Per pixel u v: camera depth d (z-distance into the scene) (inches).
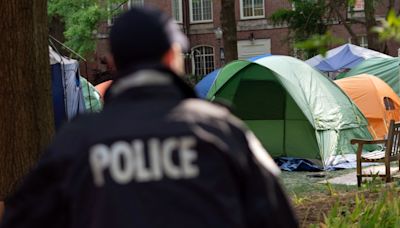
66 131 83.5
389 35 97.5
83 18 1072.8
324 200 286.8
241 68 574.2
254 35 1549.0
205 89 597.9
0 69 211.2
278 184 84.3
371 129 573.6
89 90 555.5
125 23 85.4
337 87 572.7
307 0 1044.5
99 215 78.0
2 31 210.4
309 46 106.7
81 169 80.4
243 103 583.5
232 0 824.9
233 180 79.7
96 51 1346.0
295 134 552.1
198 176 77.8
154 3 1539.1
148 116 81.0
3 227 85.0
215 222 76.6
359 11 1416.1
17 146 211.6
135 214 76.7
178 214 76.7
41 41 217.9
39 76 216.5
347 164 524.7
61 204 82.7
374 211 224.4
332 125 541.6
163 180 77.7
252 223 80.7
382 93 635.5
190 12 1562.5
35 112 214.4
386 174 401.4
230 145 80.1
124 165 78.6
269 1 1533.0
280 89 562.6
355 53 930.1
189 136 79.1
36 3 215.8
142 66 84.0
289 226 83.7
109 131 80.7
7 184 210.2
